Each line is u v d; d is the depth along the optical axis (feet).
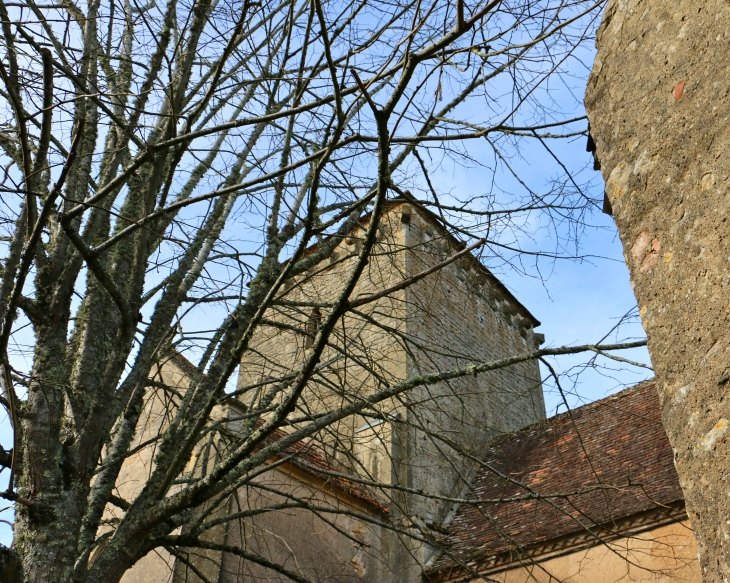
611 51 18.65
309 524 37.40
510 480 24.14
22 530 17.88
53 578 17.06
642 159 16.31
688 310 13.75
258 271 24.75
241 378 52.16
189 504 19.29
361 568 38.73
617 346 19.02
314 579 35.63
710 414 12.53
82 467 19.15
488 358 57.93
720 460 12.00
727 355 12.51
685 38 16.14
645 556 33.17
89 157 23.20
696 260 13.93
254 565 33.40
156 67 23.99
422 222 56.18
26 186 18.34
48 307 20.54
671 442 13.35
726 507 11.60
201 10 24.48
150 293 25.61
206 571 31.48
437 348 51.31
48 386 19.44
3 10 19.31
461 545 40.45
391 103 16.12
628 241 16.05
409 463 43.42
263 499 35.91
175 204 18.92
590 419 46.52
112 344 22.08
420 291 52.39
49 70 17.80
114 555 18.79
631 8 18.30
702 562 11.85
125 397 21.06
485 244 23.22
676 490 34.12
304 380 19.06
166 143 18.37
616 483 37.65
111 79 24.11
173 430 21.54
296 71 24.29
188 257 24.25
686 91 15.61
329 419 21.35
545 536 36.65
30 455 18.47
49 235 22.70
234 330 23.68
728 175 13.74
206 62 24.64
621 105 17.63
